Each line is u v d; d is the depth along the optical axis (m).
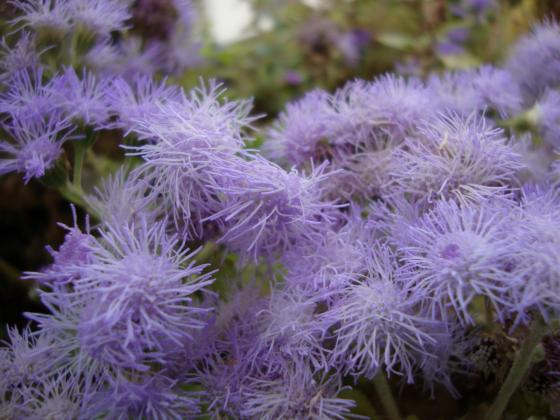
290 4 0.14
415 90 0.07
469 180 0.06
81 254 0.05
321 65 0.13
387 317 0.05
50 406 0.06
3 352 0.06
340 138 0.07
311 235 0.06
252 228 0.05
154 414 0.05
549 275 0.05
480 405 0.06
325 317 0.05
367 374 0.06
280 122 0.08
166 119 0.06
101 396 0.05
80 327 0.05
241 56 0.13
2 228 0.10
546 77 0.08
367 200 0.07
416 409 0.06
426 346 0.06
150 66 0.09
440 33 0.12
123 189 0.06
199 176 0.06
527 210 0.05
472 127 0.06
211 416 0.06
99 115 0.07
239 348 0.06
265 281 0.07
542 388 0.06
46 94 0.07
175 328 0.05
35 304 0.09
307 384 0.06
